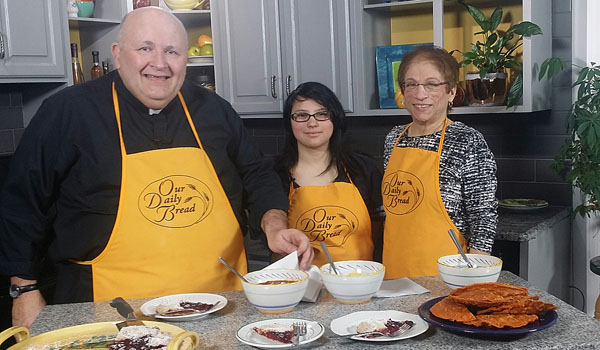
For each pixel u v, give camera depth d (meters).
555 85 3.02
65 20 2.95
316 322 1.28
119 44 1.68
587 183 2.76
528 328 1.17
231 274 1.80
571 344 1.16
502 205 2.97
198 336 1.16
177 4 3.50
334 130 2.26
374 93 3.33
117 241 1.69
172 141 1.78
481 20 2.89
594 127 2.64
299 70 3.34
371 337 1.21
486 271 1.41
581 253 3.08
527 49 2.77
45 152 1.70
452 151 2.03
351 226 2.25
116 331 1.28
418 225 2.08
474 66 3.10
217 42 3.53
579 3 2.96
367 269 1.48
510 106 2.83
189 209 1.73
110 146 1.70
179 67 1.69
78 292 1.71
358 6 3.17
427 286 1.56
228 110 1.95
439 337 1.21
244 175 1.98
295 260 1.55
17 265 1.68
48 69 2.88
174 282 1.69
